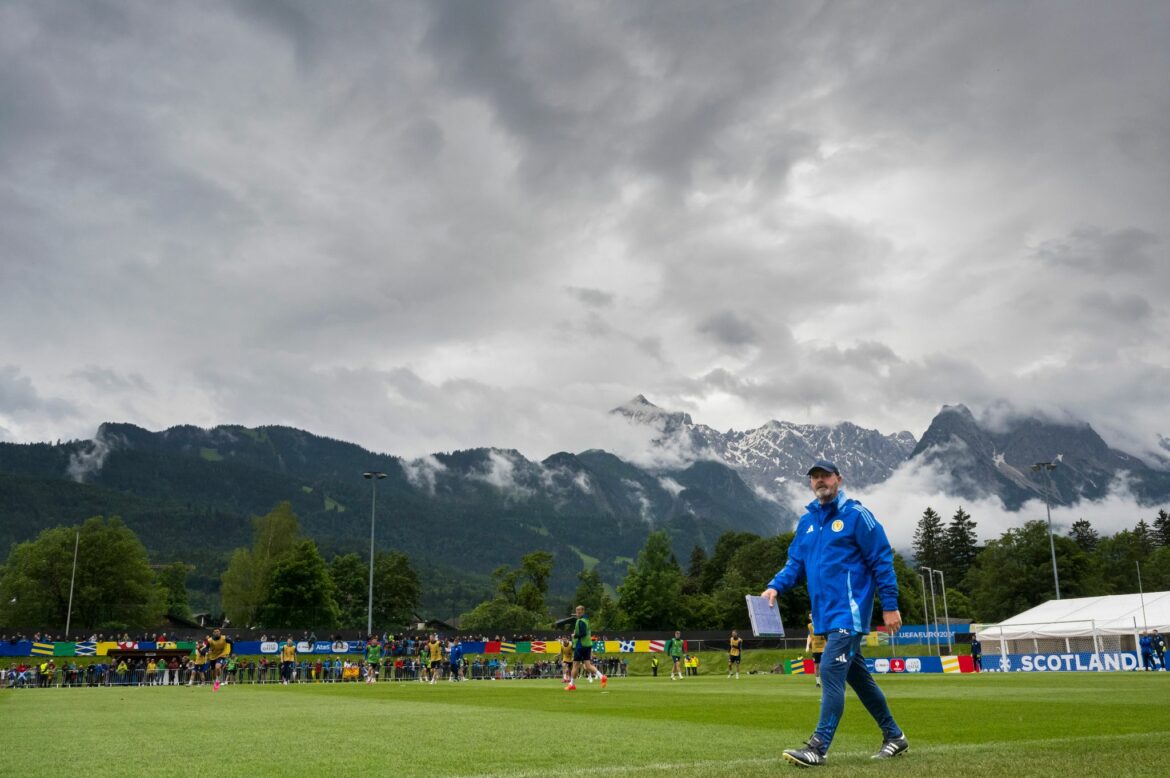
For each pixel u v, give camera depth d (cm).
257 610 12456
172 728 1269
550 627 14750
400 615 15075
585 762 806
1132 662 4825
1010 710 1459
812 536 815
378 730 1195
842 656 755
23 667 5481
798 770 671
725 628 12706
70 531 10650
